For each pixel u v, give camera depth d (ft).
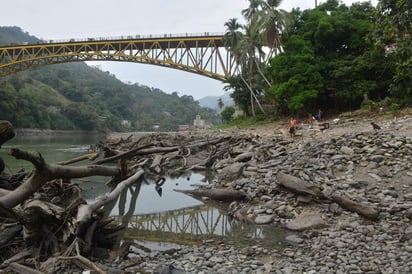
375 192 33.99
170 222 35.83
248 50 164.14
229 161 65.87
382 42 29.86
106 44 212.23
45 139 233.14
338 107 124.67
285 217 32.50
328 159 44.19
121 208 42.70
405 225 27.14
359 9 133.59
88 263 21.12
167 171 69.92
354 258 22.22
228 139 95.09
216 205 41.50
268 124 141.18
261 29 143.23
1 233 24.11
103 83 590.14
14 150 21.34
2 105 234.38
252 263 22.49
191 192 48.06
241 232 30.25
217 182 50.98
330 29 114.62
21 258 22.48
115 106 491.31
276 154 57.26
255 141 78.43
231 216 36.09
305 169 41.27
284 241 26.99
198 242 28.53
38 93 342.85
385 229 26.78
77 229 24.21
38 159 23.43
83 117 341.21
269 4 140.77
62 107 344.28
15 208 24.21
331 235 26.68
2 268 21.54
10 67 229.86
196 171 70.03
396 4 27.27
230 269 21.62
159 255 25.05
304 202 33.91
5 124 26.81
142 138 126.00
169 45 204.23
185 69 202.59
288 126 116.26
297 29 134.21
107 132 369.91
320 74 114.52
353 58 114.42
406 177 35.55
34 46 222.69
